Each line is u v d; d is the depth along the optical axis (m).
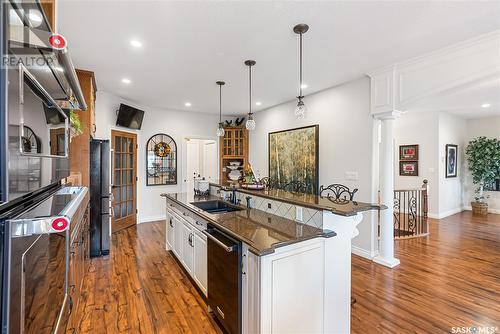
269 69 3.36
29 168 0.84
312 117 4.54
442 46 2.70
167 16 2.13
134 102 5.22
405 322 2.14
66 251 1.04
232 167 6.58
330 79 3.75
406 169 6.59
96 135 4.33
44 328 0.87
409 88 3.09
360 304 2.41
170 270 3.14
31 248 0.77
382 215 3.39
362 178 3.67
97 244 3.57
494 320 2.17
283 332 1.63
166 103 5.34
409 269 3.19
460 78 2.64
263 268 1.54
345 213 1.70
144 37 2.49
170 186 5.94
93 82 3.63
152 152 5.68
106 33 2.41
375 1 1.94
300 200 2.17
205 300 2.44
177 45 2.66
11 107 0.68
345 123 3.92
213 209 3.18
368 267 3.26
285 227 1.95
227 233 1.92
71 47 2.70
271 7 2.02
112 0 1.91
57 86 1.12
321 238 1.81
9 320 0.66
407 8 2.03
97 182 3.57
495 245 4.09
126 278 2.92
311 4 1.98
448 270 3.16
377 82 3.40
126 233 4.72
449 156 6.32
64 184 1.96
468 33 2.42
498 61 2.40
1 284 0.66
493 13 2.09
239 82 3.91
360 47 2.73
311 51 2.82
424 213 4.87
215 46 2.69
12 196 0.69
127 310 2.30
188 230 2.86
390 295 2.57
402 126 6.67
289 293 1.65
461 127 6.70
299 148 4.79
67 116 1.53
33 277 0.79
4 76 0.64
